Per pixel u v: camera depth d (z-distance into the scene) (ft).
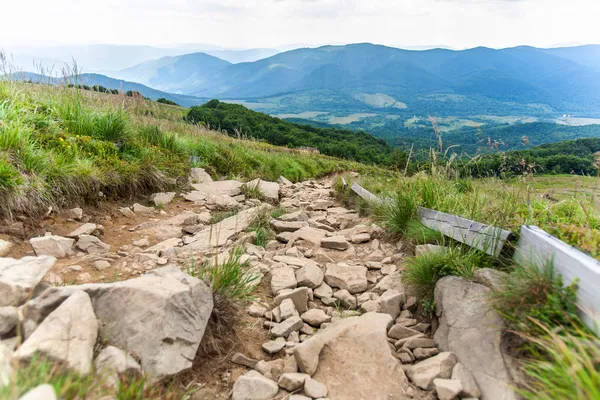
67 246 16.03
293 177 58.54
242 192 33.42
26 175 18.83
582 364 6.77
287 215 25.58
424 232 16.84
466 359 9.37
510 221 14.07
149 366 8.14
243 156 50.47
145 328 8.50
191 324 9.47
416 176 21.24
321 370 9.56
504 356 8.86
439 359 9.45
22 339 7.59
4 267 8.84
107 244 17.67
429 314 12.15
